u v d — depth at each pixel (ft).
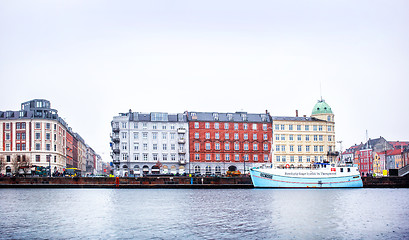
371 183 422.82
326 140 533.55
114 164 491.31
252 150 515.91
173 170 499.92
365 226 166.30
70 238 144.46
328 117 540.52
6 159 489.67
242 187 394.73
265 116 531.91
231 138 513.04
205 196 297.94
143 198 281.95
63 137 552.82
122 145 492.95
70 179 396.98
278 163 515.09
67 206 231.50
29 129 492.95
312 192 338.34
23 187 392.27
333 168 382.01
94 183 397.60
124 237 145.89
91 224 170.91
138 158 494.18
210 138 509.35
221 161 508.94
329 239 142.92
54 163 501.97
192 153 504.02
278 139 519.60
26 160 466.70
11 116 500.74
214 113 524.11
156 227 163.53
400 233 152.56
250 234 150.10
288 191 350.43
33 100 530.68
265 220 179.52
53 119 503.20
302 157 523.70
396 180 426.10
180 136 504.84
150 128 500.33
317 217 189.06
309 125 529.86
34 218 186.29
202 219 182.39
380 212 207.72
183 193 330.13
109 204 241.55
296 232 153.79
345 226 165.99
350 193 330.75
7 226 165.89
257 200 264.72
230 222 174.29
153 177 400.67
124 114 510.17
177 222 174.60
